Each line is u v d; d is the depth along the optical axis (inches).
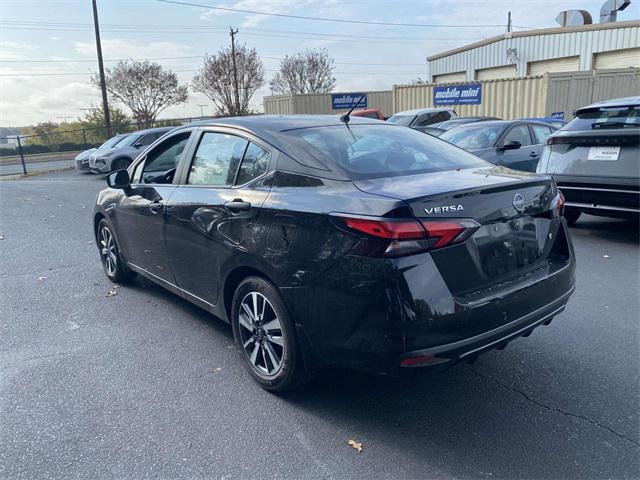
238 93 1678.2
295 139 131.3
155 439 113.1
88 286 218.2
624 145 238.7
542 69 901.8
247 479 100.5
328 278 107.3
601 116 251.8
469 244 105.0
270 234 120.2
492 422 116.9
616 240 267.1
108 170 650.2
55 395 131.8
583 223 310.3
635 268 220.5
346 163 122.9
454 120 526.0
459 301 101.7
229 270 135.8
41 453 109.0
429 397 127.9
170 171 172.1
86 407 126.1
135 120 1748.3
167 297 202.5
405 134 153.3
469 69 1034.7
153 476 101.7
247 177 135.9
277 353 126.5
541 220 123.4
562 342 154.2
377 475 100.8
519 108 687.7
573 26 833.5
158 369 144.8
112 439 113.3
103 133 1539.1
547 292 118.3
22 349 158.7
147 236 176.4
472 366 142.3
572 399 125.0
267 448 109.5
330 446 109.8
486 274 108.6
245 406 125.4
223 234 135.3
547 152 269.0
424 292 98.7
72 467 104.5
